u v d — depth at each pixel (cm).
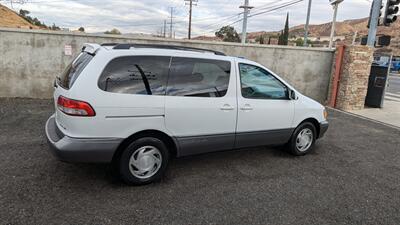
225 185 399
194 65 404
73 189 362
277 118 484
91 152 346
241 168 461
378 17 1040
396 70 4025
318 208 355
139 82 367
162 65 382
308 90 1124
